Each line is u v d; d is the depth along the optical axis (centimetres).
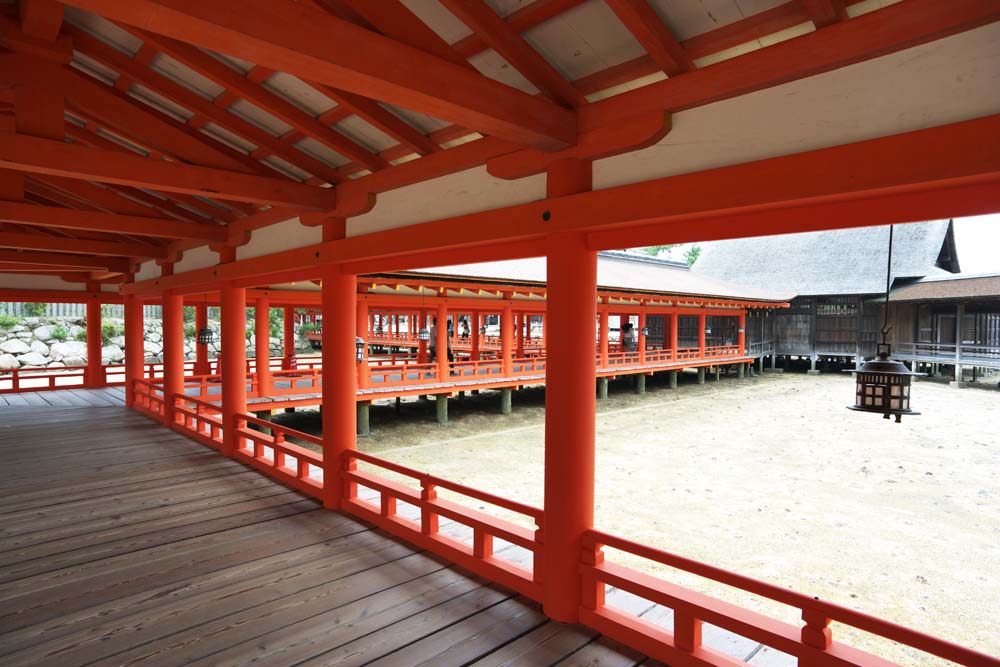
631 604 439
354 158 534
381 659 369
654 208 341
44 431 1080
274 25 234
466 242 460
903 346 2916
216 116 523
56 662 367
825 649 298
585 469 408
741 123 310
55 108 436
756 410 2000
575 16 320
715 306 2823
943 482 1139
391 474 1187
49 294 1623
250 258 786
